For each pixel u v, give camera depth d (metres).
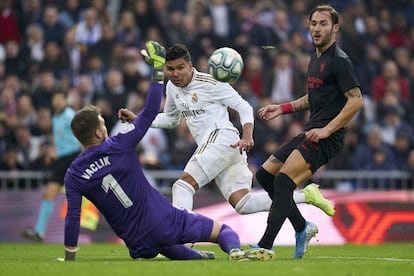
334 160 59.25
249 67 64.31
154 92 28.50
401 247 44.03
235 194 33.53
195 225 29.30
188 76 33.22
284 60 63.56
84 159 28.30
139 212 28.78
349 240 52.56
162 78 28.58
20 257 34.84
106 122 58.66
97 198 28.56
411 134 63.56
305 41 67.38
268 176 31.75
